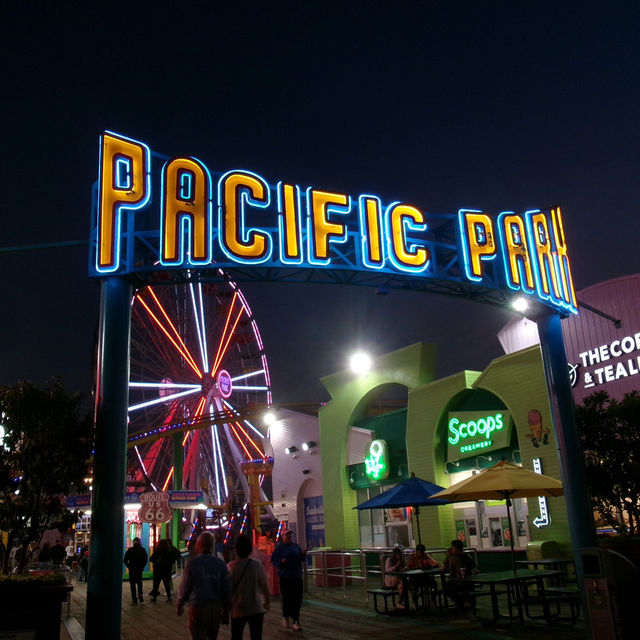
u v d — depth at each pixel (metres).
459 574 13.36
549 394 13.55
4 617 8.31
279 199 12.00
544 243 14.14
